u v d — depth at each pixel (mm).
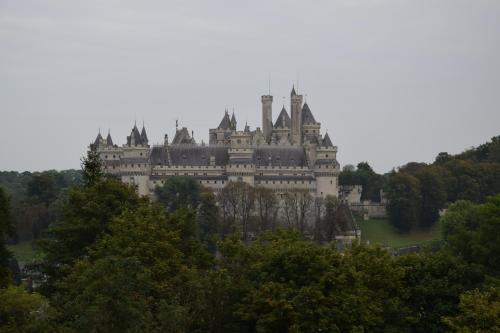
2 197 140375
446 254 128625
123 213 128750
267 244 133500
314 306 108125
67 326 91125
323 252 119125
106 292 87062
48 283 134875
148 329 87500
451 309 119125
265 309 108812
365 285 117812
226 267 117938
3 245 137750
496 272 128625
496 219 133625
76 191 141000
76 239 134875
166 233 124562
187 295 108625
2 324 123500
